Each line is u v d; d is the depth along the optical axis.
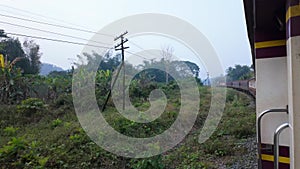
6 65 14.48
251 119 9.89
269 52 1.87
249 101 16.38
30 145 6.62
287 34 1.33
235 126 8.89
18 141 6.36
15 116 10.95
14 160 5.73
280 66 1.82
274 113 1.79
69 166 5.68
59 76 17.28
